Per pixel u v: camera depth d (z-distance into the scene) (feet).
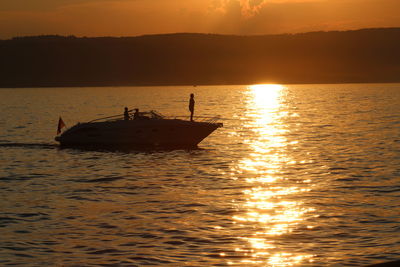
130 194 100.17
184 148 165.58
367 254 65.05
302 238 71.61
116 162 140.36
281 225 77.77
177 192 101.65
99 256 64.95
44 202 93.30
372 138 191.42
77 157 149.38
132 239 71.46
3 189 105.60
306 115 314.96
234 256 64.85
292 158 146.00
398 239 70.23
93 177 119.03
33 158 147.95
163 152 158.20
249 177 117.70
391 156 145.79
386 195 96.94
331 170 125.08
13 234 73.61
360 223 78.13
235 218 81.71
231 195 98.58
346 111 343.87
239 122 269.85
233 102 488.02
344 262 62.49
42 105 446.19
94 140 166.20
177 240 70.90
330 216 82.23
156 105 433.89
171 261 63.16
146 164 136.67
